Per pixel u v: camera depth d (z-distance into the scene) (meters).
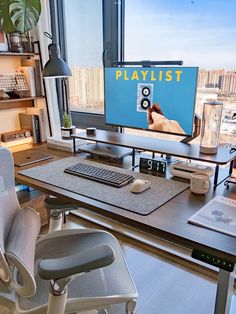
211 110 1.45
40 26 2.29
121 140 1.74
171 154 1.48
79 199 1.21
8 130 2.44
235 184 1.35
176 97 1.50
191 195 1.25
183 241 0.93
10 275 0.91
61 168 1.58
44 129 2.45
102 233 1.31
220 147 1.57
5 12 2.05
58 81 2.50
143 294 1.66
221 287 1.13
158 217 1.06
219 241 0.91
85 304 0.96
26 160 1.72
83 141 1.96
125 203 1.17
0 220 1.03
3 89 2.24
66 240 1.26
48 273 0.79
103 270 1.10
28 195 2.16
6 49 2.20
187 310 1.55
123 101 1.72
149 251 2.02
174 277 1.79
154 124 1.63
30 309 0.94
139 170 1.57
